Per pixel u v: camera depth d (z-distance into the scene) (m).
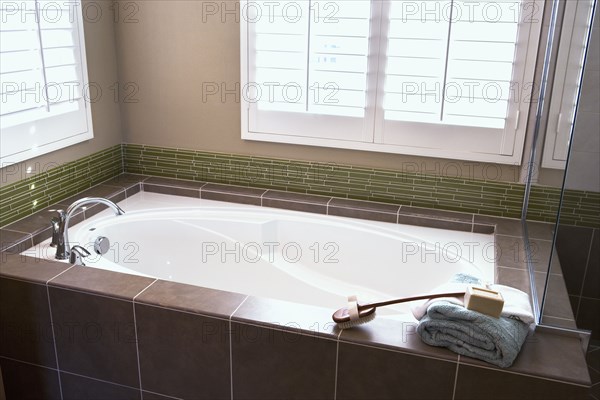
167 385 2.21
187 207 3.06
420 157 2.89
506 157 2.76
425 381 1.90
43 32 2.61
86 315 2.21
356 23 2.72
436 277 2.67
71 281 2.22
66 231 2.47
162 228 2.99
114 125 3.27
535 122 2.67
